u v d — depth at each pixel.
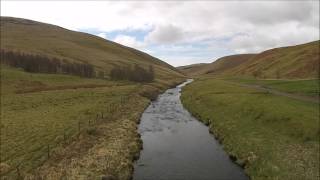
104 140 46.47
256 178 33.16
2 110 74.38
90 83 143.00
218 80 162.12
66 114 66.44
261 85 107.44
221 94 87.75
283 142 41.75
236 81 141.75
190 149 45.84
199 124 64.06
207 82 151.50
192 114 76.06
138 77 176.88
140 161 40.75
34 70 165.25
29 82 125.62
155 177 35.03
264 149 40.06
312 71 135.75
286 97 68.88
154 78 198.38
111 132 51.12
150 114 76.50
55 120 60.25
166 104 96.25
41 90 112.06
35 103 83.81
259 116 55.16
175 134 55.19
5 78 124.06
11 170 35.00
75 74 171.12
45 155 39.56
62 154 39.81
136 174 36.09
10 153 40.94
